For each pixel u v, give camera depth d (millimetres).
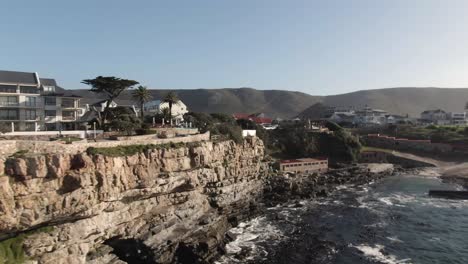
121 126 73562
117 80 77312
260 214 80625
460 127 192375
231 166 77812
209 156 68500
